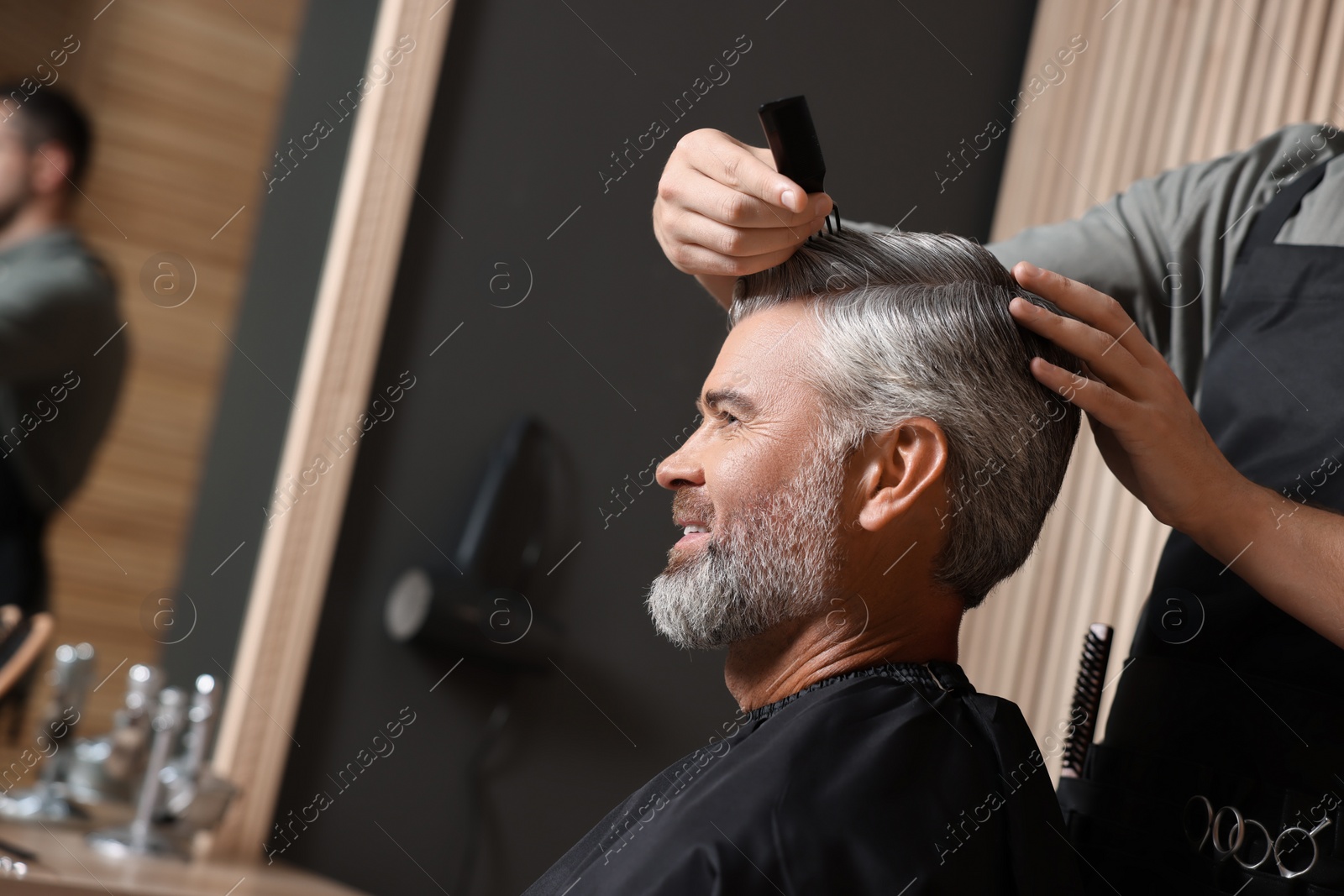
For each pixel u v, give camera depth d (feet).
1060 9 7.12
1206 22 6.31
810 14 6.87
